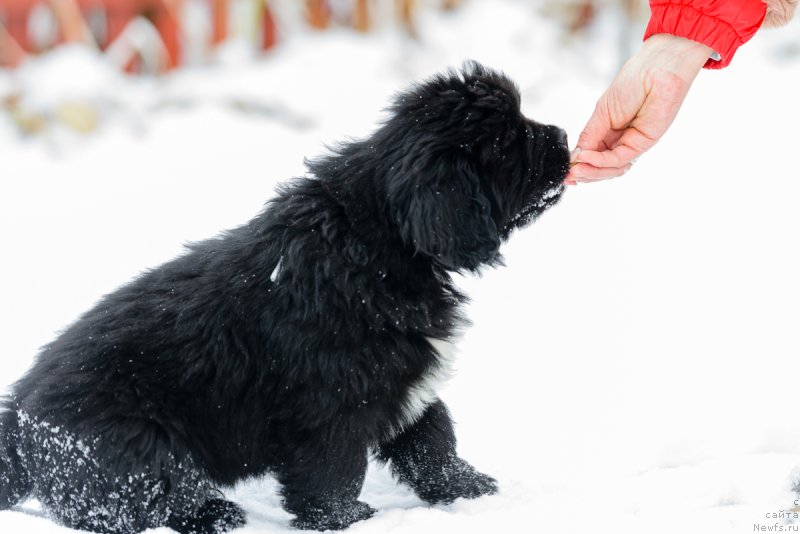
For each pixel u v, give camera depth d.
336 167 2.40
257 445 2.38
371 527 2.34
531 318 3.07
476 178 2.34
